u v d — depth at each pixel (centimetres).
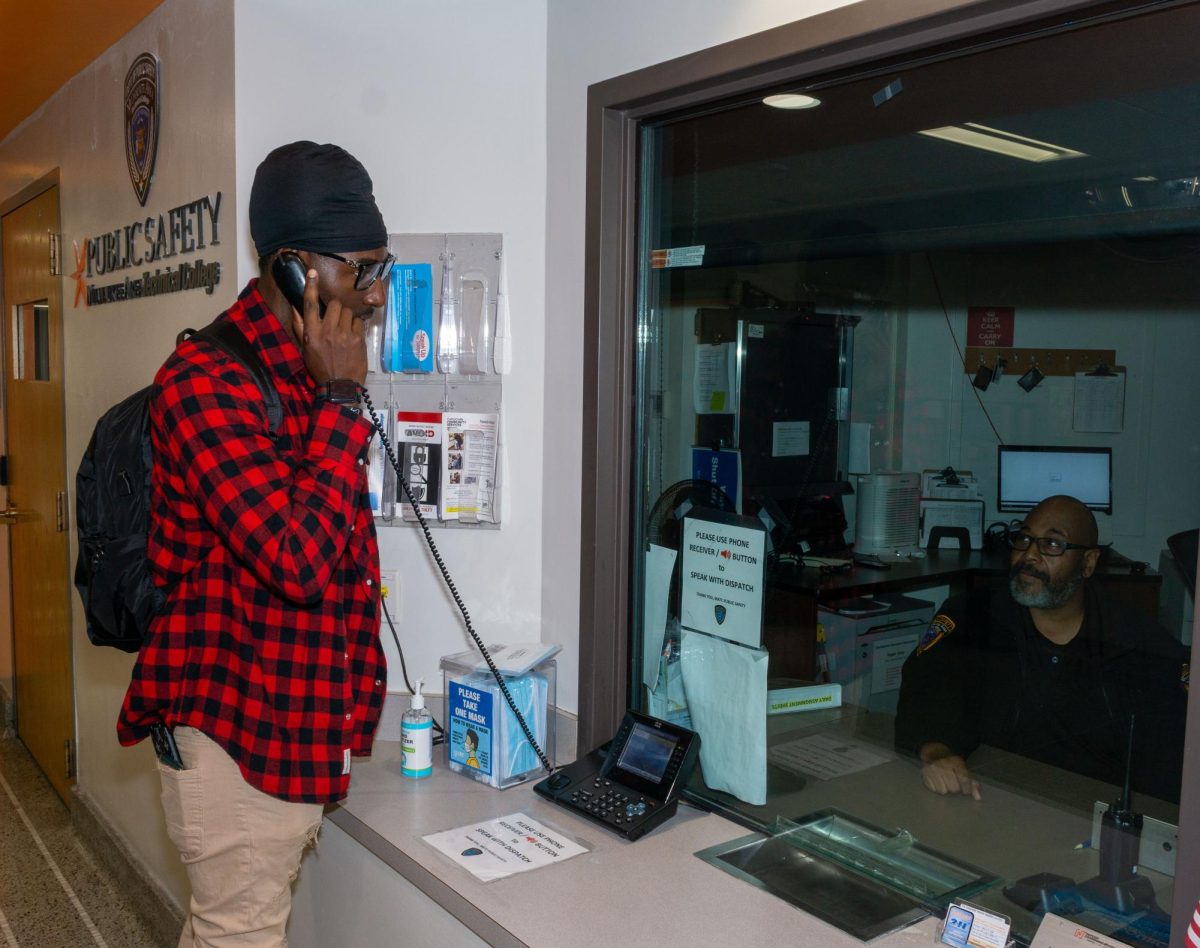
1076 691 129
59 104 323
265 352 145
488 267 199
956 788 143
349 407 141
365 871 167
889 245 145
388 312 203
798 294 159
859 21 135
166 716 143
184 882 253
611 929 133
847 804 157
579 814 169
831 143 152
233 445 130
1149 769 122
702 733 179
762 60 150
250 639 141
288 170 140
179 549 142
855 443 152
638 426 189
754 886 146
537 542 202
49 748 373
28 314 373
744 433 170
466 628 205
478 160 199
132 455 144
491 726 181
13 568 413
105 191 285
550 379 196
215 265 216
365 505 161
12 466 406
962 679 142
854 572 154
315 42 203
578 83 186
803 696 162
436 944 151
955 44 133
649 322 187
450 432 203
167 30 237
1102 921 126
